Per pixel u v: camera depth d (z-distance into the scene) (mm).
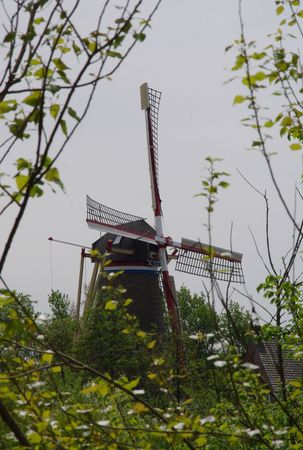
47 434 11547
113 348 75438
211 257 12477
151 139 92812
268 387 16062
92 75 9445
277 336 18578
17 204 9359
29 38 9477
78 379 28000
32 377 11828
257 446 15781
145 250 93188
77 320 82062
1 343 10758
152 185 92875
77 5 9414
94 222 91188
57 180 9320
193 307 147750
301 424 16219
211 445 15953
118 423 14266
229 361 12602
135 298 92875
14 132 9750
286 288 18797
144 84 92250
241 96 11492
